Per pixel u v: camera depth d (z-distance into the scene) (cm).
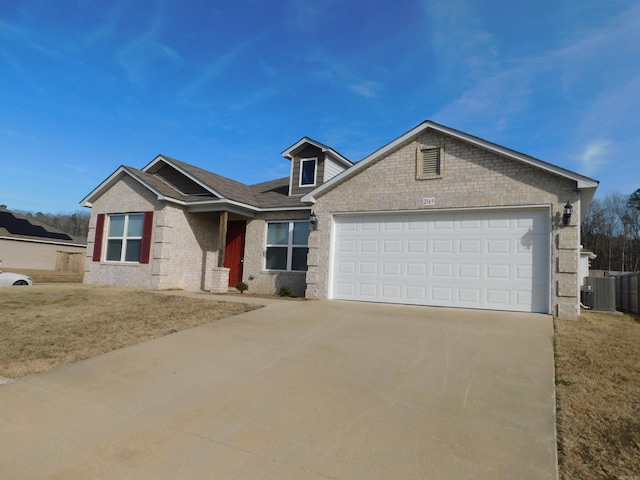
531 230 977
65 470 336
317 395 484
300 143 1539
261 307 977
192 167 1617
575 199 930
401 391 491
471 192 1034
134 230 1527
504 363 579
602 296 1221
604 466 334
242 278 1526
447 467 335
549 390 486
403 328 775
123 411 452
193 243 1542
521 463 339
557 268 924
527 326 790
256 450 366
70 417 438
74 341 722
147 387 518
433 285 1062
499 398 466
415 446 368
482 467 334
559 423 406
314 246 1221
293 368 574
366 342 689
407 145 1130
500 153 1001
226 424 417
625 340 707
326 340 703
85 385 527
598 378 522
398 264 1114
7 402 476
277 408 452
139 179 1472
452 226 1062
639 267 4747
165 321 853
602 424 402
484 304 1000
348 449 365
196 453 362
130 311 949
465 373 544
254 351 651
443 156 1079
